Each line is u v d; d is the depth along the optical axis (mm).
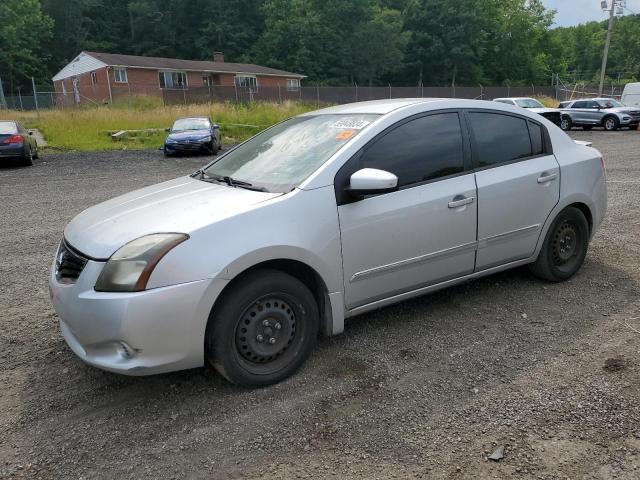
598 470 2467
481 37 67625
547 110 24844
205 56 67625
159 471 2551
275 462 2590
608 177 10891
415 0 68188
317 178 3354
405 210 3617
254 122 27969
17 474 2545
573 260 4820
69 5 69375
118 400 3141
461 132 4012
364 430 2811
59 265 3234
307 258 3229
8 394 3232
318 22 62781
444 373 3340
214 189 3598
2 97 41531
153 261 2830
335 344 3738
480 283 4824
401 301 4051
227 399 3117
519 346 3654
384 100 4277
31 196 10375
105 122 24531
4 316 4402
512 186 4176
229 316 3047
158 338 2838
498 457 2566
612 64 96000
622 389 3096
